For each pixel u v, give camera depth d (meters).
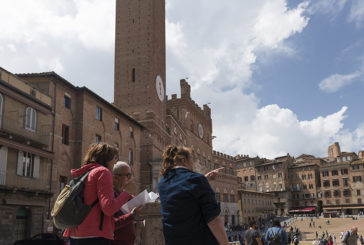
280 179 135.62
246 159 147.75
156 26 68.19
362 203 119.00
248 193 113.81
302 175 134.88
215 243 3.75
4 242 27.64
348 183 123.25
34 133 32.59
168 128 70.06
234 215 101.56
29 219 30.97
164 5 76.38
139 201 4.86
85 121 39.94
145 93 61.28
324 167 129.88
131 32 65.50
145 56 63.47
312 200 130.50
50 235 23.03
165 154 4.34
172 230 3.78
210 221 3.66
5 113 29.28
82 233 4.04
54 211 4.04
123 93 62.50
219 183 97.56
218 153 104.12
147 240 7.75
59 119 36.62
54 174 34.91
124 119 51.00
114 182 5.88
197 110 94.69
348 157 131.50
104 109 44.94
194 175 3.89
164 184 4.06
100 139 43.47
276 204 134.88
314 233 88.88
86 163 4.55
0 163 28.16
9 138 29.55
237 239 66.50
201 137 95.06
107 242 4.17
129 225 5.72
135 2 66.88
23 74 35.91
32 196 31.20
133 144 53.84
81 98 39.91
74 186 4.09
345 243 13.84
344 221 103.62
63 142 37.38
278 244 11.63
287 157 141.62
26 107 31.84
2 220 27.64
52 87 36.06
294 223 105.69
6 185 27.92
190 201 3.76
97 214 4.13
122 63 64.31
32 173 31.91
